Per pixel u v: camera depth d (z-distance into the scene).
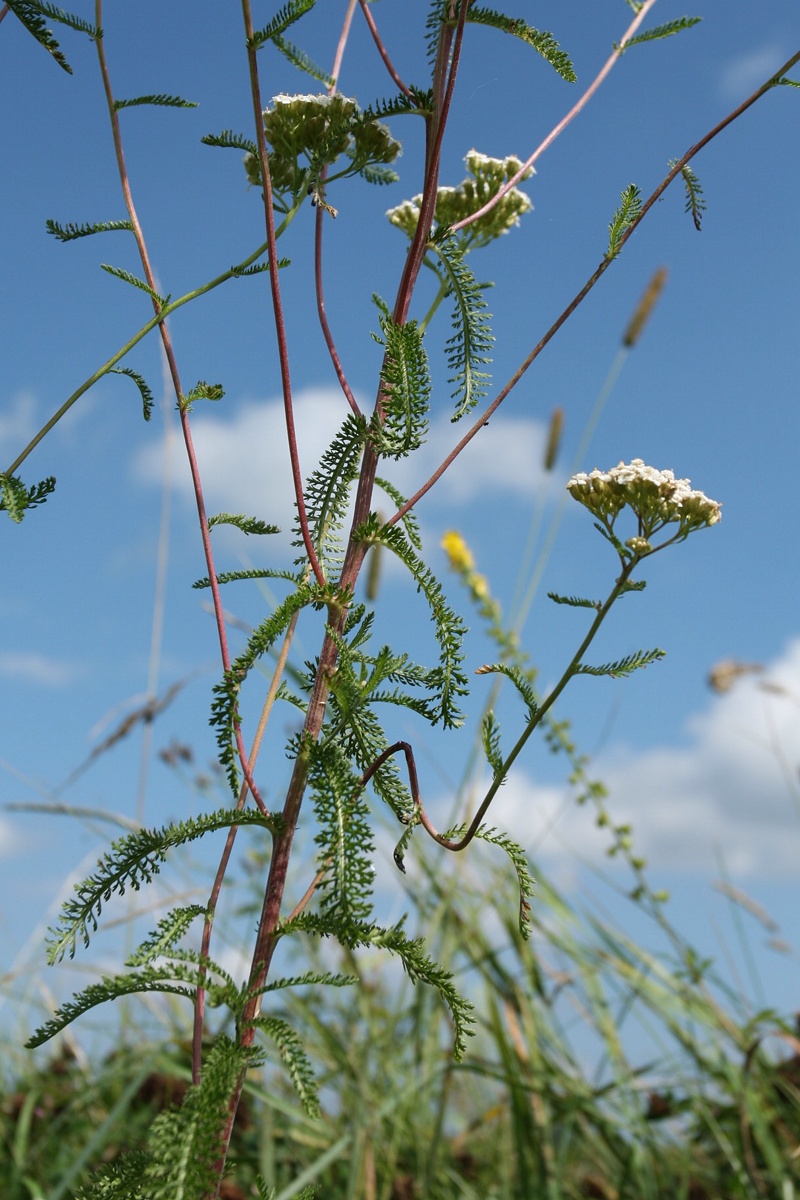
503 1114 1.00
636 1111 0.97
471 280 0.57
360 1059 0.97
